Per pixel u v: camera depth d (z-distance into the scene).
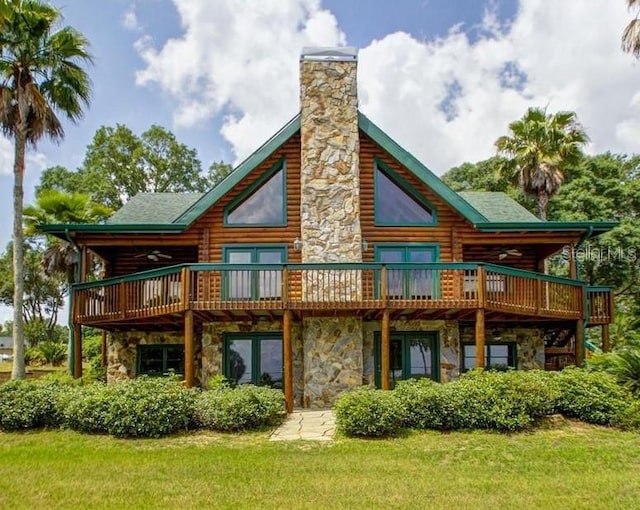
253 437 10.00
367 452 8.91
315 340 14.04
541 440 9.59
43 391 11.02
